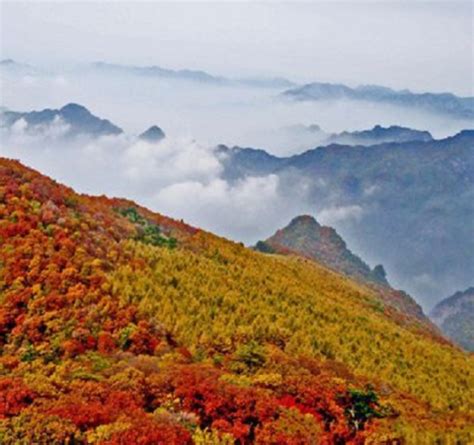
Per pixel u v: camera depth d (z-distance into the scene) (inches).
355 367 2472.9
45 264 2493.8
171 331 2352.4
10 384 1585.9
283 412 1689.2
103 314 2300.7
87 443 1375.5
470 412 2298.2
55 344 2094.0
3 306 2256.4
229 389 1713.8
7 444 1333.7
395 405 2080.5
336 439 1760.6
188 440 1453.0
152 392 1695.4
